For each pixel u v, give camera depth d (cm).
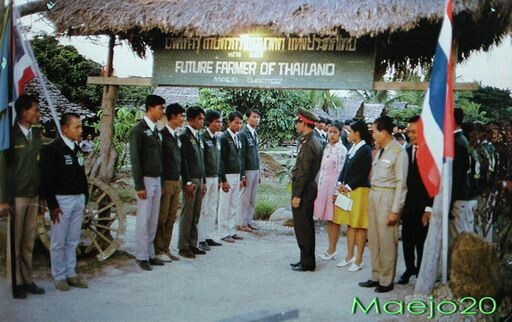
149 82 647
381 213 519
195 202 668
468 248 465
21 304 459
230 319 438
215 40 624
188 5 598
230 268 611
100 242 618
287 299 502
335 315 455
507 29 530
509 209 559
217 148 728
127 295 500
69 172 504
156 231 623
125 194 1206
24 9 618
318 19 539
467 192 528
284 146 2302
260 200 1177
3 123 473
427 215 527
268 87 607
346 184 607
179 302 486
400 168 509
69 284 516
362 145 603
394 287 539
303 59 593
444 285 478
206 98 1570
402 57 686
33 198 487
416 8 511
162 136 620
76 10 618
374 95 1483
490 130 565
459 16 512
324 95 1595
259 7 571
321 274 593
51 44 1551
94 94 1592
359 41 573
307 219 604
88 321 427
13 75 500
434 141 461
